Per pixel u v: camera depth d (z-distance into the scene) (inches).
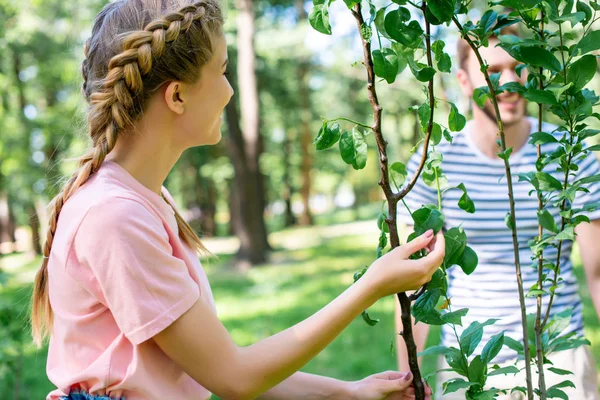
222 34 42.9
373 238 591.8
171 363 41.1
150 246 38.1
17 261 624.4
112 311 38.1
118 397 39.8
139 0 42.6
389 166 41.2
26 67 473.4
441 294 39.0
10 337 107.0
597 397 67.1
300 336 38.7
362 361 191.0
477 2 221.8
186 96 41.4
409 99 486.6
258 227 456.8
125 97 40.4
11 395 155.3
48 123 465.1
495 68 67.7
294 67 619.2
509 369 40.0
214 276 419.5
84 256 38.5
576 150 40.1
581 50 37.9
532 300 67.8
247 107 450.3
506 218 42.6
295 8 502.0
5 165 452.8
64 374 41.6
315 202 1391.5
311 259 471.5
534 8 38.5
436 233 39.4
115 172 41.3
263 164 816.3
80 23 423.5
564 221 41.6
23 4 397.1
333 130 38.3
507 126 69.1
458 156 70.9
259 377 38.6
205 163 678.5
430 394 43.1
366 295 38.1
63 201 42.9
